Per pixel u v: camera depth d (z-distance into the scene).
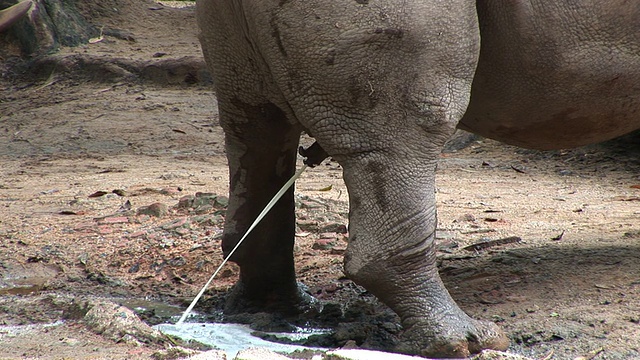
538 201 18.31
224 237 10.37
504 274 10.98
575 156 25.83
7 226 15.69
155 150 30.39
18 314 10.06
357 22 7.89
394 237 8.19
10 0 43.75
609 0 8.84
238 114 9.62
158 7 51.66
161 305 11.34
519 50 8.88
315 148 9.48
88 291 12.04
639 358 7.93
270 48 8.29
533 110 9.35
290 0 8.03
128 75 41.06
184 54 44.00
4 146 31.34
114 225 15.56
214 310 11.08
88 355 8.11
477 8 8.73
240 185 10.19
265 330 9.90
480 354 7.59
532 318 9.11
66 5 48.03
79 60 42.22
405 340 8.15
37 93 40.44
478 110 9.59
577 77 9.02
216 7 9.03
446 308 8.21
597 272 10.56
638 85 9.24
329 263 12.88
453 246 13.12
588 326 8.76
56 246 14.09
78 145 31.09
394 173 8.19
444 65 8.09
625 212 16.45
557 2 8.74
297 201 16.50
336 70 8.02
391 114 8.12
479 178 22.98
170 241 14.16
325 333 9.48
